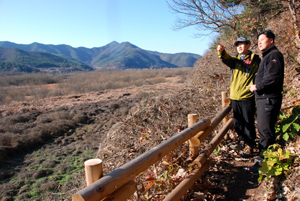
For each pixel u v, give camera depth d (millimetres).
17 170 6277
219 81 5754
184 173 2736
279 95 2691
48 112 11359
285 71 5508
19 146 7418
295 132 2875
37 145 7922
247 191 2637
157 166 3018
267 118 2740
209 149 2865
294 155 2551
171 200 2096
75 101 13891
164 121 4289
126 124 4523
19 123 9570
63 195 3906
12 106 12648
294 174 2316
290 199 2172
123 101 13203
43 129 8617
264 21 8453
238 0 8492
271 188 2395
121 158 3705
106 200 1598
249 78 3279
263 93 2730
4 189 5305
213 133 4137
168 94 5363
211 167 3207
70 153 7340
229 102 3936
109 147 4258
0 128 8508
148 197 2510
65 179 5699
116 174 1582
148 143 3820
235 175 2986
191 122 2838
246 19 8062
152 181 2482
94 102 13391
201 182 2844
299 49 5453
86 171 1581
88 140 8320
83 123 10203
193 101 5035
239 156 3488
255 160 2957
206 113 4727
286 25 6680
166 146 2143
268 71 2600
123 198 1653
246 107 3344
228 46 7793
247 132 3438
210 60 6867
